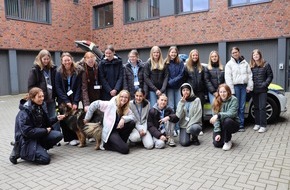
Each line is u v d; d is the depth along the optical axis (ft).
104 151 15.26
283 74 36.19
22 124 13.03
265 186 10.25
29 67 48.52
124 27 52.16
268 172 11.49
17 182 11.30
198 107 15.70
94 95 16.81
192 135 15.61
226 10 39.68
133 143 16.37
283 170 11.64
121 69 17.30
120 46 53.31
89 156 14.43
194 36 43.19
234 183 10.59
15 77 46.01
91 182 11.12
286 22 35.29
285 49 35.81
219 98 15.08
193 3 43.50
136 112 15.81
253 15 37.55
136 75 17.66
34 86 15.26
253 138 16.48
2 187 10.85
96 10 57.62
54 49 51.47
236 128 14.43
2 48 44.04
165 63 17.76
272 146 14.87
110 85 17.02
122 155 14.46
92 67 16.63
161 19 46.65
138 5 50.67
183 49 45.14
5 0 44.32
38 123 13.64
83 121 16.01
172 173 11.76
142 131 15.55
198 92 18.11
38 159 13.19
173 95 17.98
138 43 50.42
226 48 40.40
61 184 11.01
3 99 41.70
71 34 54.49
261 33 37.22
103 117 15.40
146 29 48.96
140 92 15.66
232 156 13.60
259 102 17.92
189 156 13.89
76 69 16.08
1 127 22.47
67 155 14.69
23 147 13.26
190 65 17.95
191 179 11.09
